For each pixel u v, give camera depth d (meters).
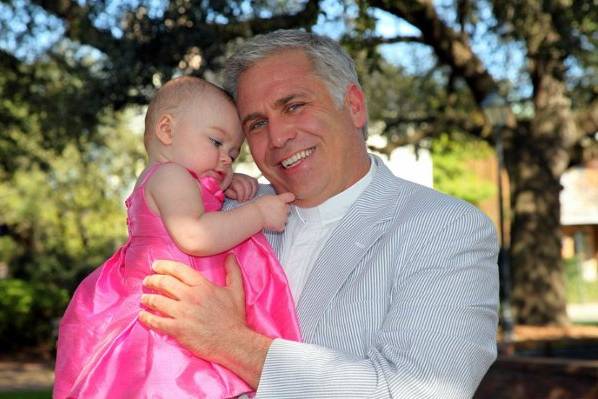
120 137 20.14
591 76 15.63
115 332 2.98
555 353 11.68
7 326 18.97
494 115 13.50
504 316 13.43
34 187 23.58
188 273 2.91
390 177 3.32
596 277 38.84
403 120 16.11
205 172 3.22
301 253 3.31
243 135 3.35
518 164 16.33
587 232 39.72
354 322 2.99
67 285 22.78
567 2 10.86
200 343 2.83
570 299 34.12
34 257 23.61
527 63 16.02
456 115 16.09
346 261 3.10
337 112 3.28
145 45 9.82
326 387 2.76
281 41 3.29
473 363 2.87
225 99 3.28
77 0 11.26
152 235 3.04
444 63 14.72
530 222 16.20
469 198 32.06
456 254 2.99
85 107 11.03
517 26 11.76
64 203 23.52
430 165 19.03
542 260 16.14
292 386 2.79
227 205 3.50
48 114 13.01
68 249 23.77
